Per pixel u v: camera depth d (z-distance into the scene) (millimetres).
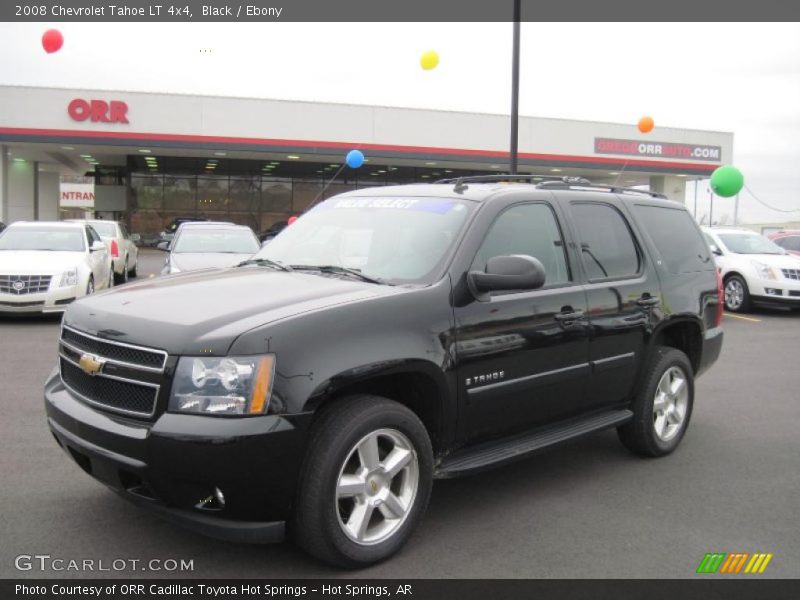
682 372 5418
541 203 4609
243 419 3082
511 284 3793
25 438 5293
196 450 3033
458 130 32312
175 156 33562
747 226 47719
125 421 3268
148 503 3299
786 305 14102
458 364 3789
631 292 4930
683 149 35781
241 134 29672
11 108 27453
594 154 34188
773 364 9148
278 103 29938
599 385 4707
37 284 10906
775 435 5984
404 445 3580
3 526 3844
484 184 4832
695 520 4188
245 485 3090
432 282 3842
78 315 3742
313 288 3762
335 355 3295
